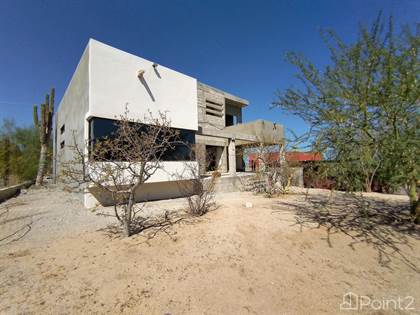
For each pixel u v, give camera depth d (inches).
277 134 671.1
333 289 108.2
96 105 285.9
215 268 127.0
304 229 197.8
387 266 132.2
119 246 155.8
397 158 144.7
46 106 577.6
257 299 99.2
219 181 446.9
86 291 102.2
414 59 133.6
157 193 354.3
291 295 102.6
